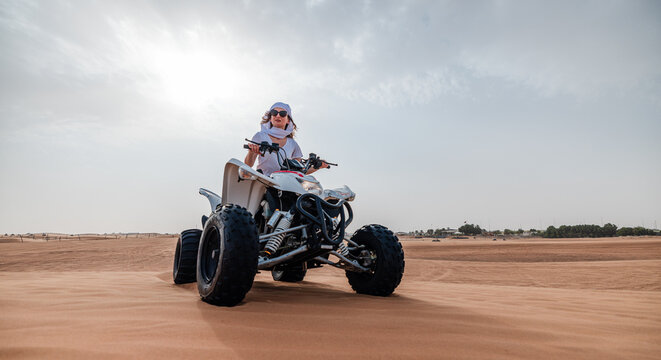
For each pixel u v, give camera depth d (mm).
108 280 4141
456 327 1893
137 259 15305
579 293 4605
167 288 3445
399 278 3209
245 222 2434
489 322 2066
